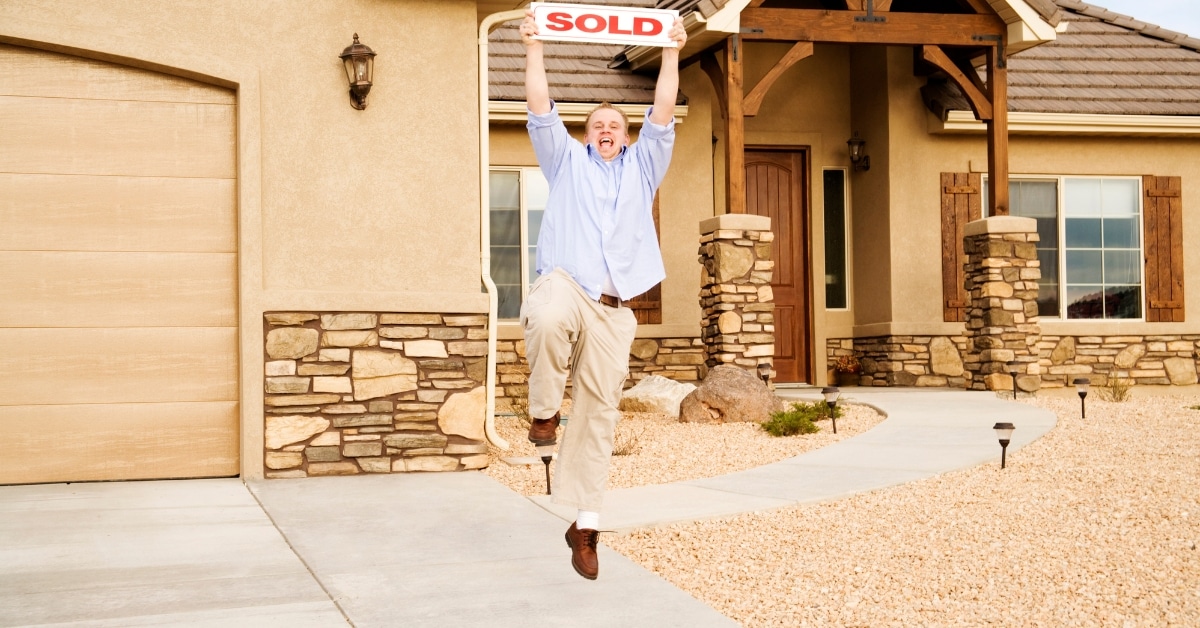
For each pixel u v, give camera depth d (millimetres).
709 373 10422
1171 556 5098
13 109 6898
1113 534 5469
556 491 4285
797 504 6125
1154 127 13789
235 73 7121
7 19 6715
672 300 13008
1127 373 13906
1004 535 5484
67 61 6984
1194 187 14320
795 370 14227
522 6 7992
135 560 4980
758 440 8766
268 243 7215
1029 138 13906
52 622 3994
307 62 7312
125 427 7055
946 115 13273
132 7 6953
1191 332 14141
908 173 13711
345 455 7297
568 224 4180
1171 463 7102
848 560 5105
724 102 11742
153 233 7117
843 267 14648
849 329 14555
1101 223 14094
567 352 4051
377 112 7465
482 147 7793
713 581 4828
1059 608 4449
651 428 9617
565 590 4484
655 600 4344
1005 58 12422
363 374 7340
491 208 12492
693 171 13172
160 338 7117
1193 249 14281
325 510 6133
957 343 13719
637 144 4371
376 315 7387
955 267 13805
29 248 6906
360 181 7418
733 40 11555
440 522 5816
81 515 5988
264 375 7148
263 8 7219
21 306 6887
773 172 14375
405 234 7512
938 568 4984
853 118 14594
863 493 6410
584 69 12922
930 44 12188
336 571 4793
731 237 11352
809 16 11812
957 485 6617
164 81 7148
